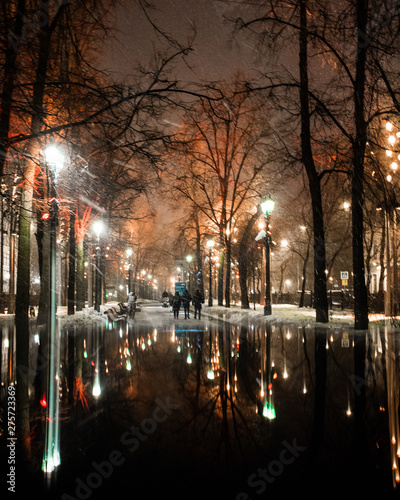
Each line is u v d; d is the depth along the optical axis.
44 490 3.95
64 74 13.09
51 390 7.98
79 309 38.09
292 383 8.41
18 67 11.84
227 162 41.44
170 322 29.42
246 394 7.53
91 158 17.80
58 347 14.79
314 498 3.70
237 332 20.83
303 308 43.66
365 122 19.30
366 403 6.79
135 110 11.76
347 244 49.00
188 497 3.76
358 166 19.52
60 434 5.48
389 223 23.69
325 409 6.46
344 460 4.51
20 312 22.52
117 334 19.95
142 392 7.77
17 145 14.36
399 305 25.44
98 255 40.22
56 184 15.41
